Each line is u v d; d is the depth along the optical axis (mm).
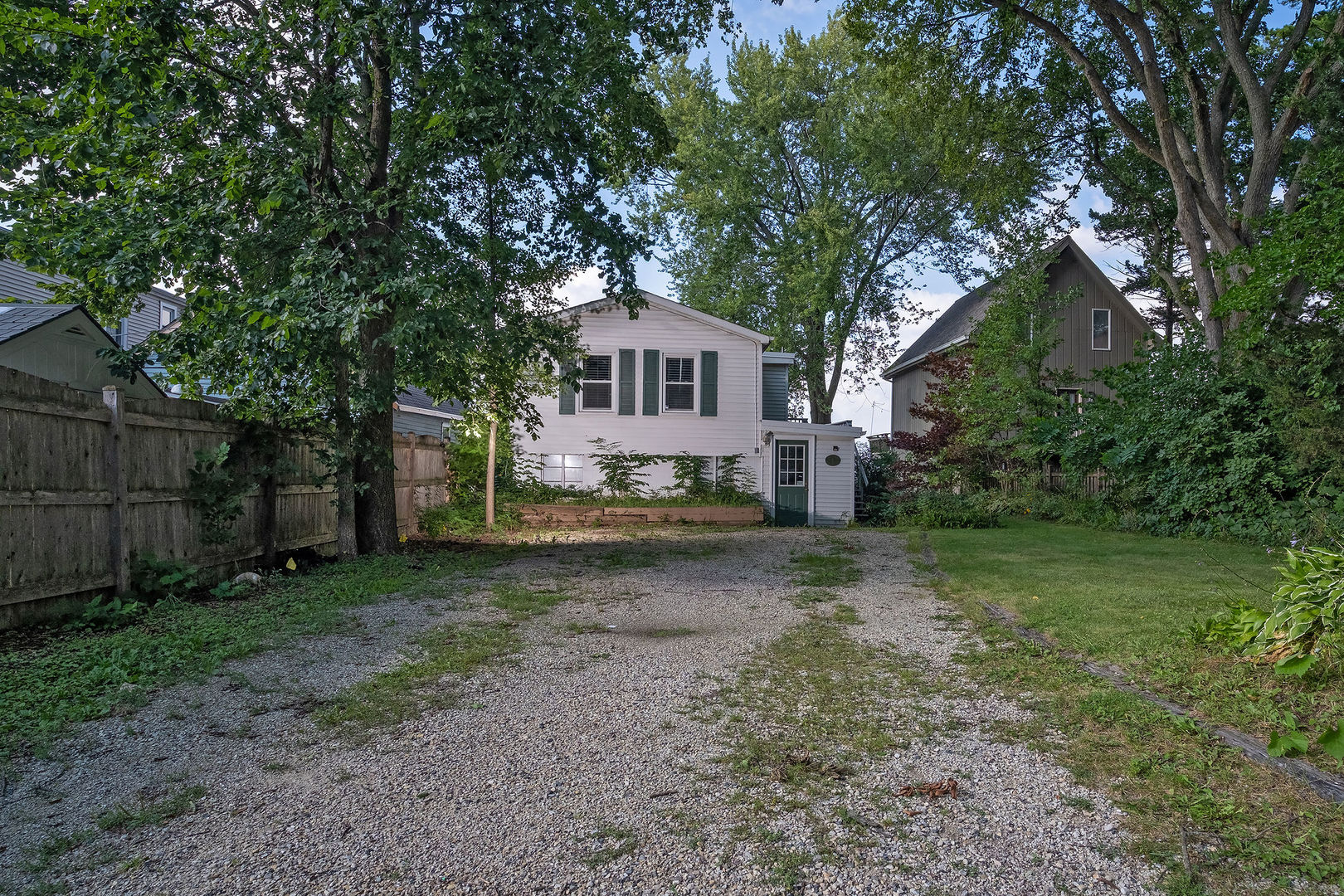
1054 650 5469
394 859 2814
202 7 8656
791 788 3389
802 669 5242
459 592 8102
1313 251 11867
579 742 3953
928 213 29672
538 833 3008
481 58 9211
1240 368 13227
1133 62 15289
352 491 10047
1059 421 17594
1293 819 2971
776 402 21547
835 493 19125
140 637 5703
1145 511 14391
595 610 7289
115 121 7898
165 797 3330
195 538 7754
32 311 10023
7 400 5469
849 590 8312
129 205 7926
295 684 4906
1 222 7762
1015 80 18016
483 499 17156
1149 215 19828
